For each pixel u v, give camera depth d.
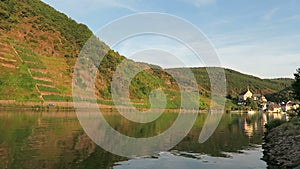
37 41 112.75
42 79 93.94
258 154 26.69
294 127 37.00
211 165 22.05
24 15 121.50
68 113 70.75
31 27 118.56
